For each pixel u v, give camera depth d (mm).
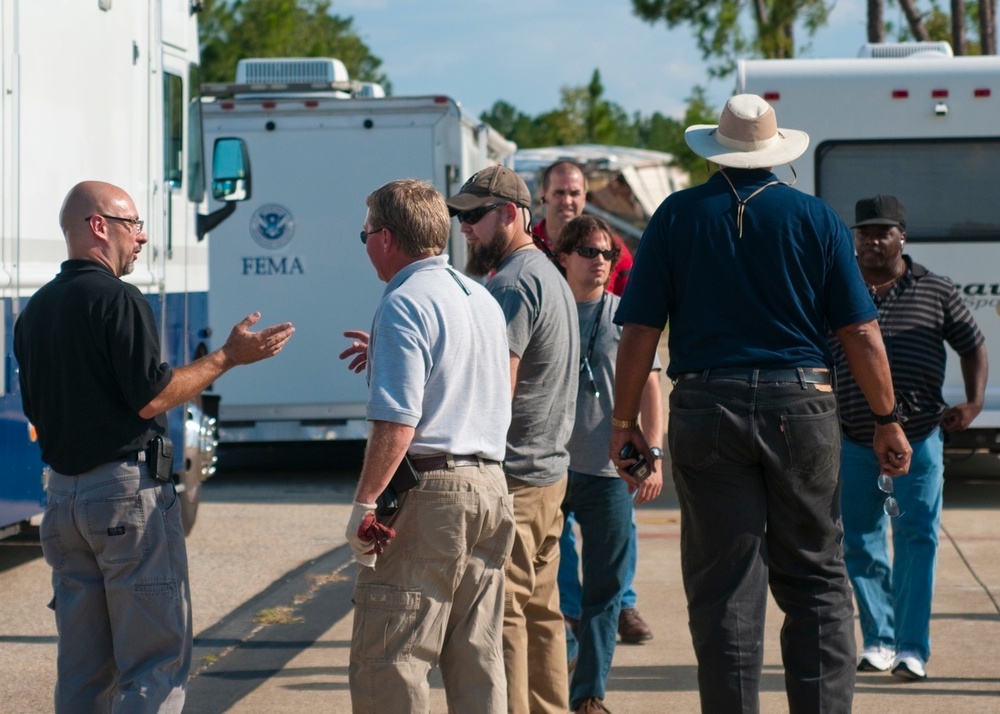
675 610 12984
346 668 11125
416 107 21562
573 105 93188
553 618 8602
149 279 14953
